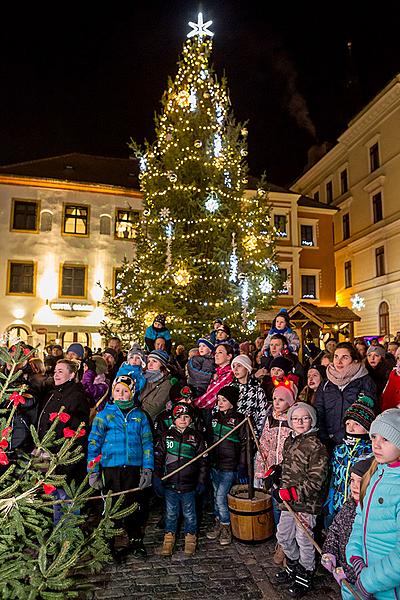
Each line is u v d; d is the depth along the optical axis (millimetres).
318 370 6043
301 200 30656
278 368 5746
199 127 17422
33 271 23297
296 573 4145
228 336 8047
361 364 4891
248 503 4980
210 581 4301
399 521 2531
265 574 4430
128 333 17469
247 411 5500
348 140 30531
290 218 28672
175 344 15555
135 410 5086
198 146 16891
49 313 23000
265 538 5059
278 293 18469
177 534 5402
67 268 23781
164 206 16984
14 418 4898
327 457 4109
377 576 2467
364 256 28984
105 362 6711
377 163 27781
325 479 4062
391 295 26047
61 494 4699
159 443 5184
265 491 5074
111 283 24156
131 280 17797
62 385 5164
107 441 4832
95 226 24375
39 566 2844
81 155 27938
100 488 4555
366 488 2783
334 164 32938
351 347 4914
